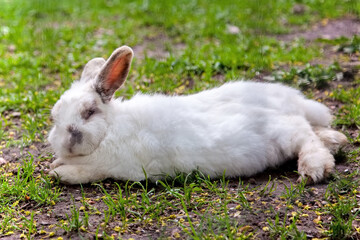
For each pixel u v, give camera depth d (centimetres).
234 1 1297
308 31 1083
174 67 836
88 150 523
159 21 1172
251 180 521
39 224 457
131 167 527
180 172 526
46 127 684
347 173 524
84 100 525
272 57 880
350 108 657
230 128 530
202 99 564
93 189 522
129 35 1099
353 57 873
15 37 1098
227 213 453
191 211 466
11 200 502
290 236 416
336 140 564
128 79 828
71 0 1408
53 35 1095
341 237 414
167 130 524
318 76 774
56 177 529
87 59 945
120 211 457
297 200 472
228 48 944
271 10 1202
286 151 537
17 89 805
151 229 440
